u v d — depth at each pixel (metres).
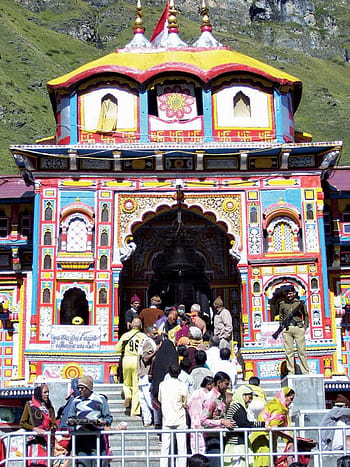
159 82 22.28
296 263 21.22
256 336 20.83
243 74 22.41
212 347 16.92
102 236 21.19
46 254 20.98
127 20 148.62
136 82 22.30
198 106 22.53
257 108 22.42
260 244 21.36
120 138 22.06
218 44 25.12
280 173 21.72
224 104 22.31
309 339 20.70
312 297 21.02
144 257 23.47
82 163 21.48
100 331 20.58
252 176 21.70
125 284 23.28
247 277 21.20
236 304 23.19
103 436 12.23
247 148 21.23
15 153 20.98
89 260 20.94
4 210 23.45
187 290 23.88
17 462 13.34
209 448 12.98
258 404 14.19
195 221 23.52
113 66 22.06
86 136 22.16
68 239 21.17
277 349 20.56
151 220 23.47
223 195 21.62
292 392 13.29
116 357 20.30
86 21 145.50
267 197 21.61
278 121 22.36
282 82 22.42
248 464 12.11
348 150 100.56
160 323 19.53
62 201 21.33
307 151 21.48
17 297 23.17
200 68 22.20
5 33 120.88
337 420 13.23
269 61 143.38
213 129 22.11
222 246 23.55
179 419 13.65
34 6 148.12
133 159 21.50
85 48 135.62
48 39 133.50
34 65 113.75
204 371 15.11
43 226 21.16
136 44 24.62
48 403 13.45
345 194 23.41
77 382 12.98
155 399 15.27
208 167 21.67
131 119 22.17
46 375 20.23
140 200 21.52
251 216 21.53
